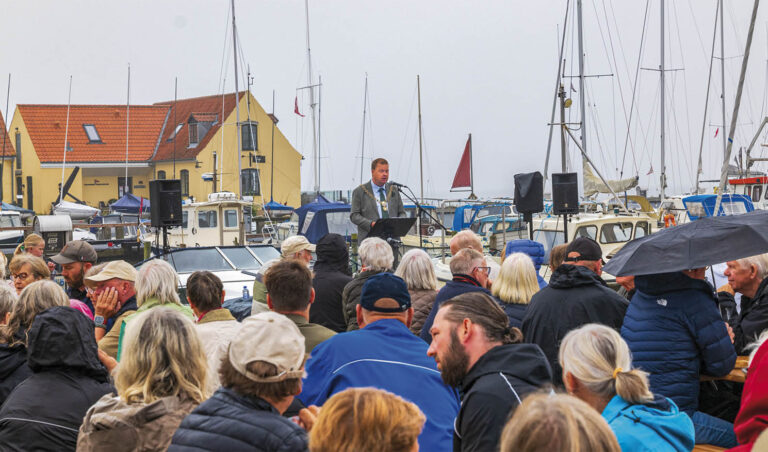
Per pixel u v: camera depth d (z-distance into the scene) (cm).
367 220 1098
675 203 2553
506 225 2052
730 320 660
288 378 326
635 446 336
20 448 425
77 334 451
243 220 2722
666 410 351
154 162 6100
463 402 344
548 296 546
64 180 5978
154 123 6369
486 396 334
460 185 3841
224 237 2655
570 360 353
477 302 364
